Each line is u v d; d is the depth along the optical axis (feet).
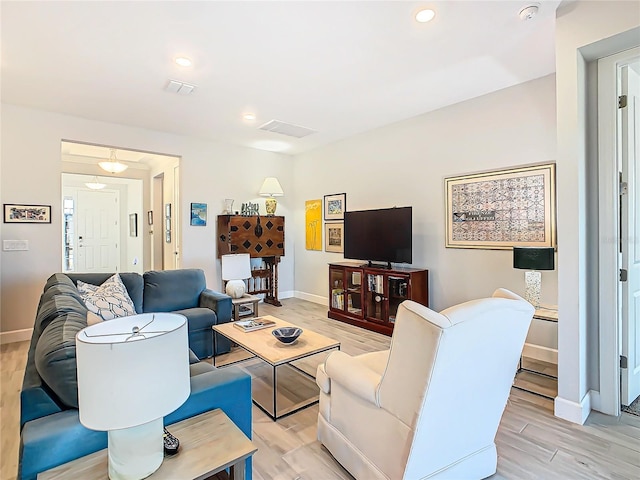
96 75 10.01
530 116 10.68
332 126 15.23
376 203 15.72
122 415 3.12
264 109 12.97
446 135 12.90
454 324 4.25
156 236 22.48
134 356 3.17
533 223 10.66
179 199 17.26
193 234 17.17
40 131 13.00
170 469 3.64
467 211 12.31
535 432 7.04
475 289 12.15
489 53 8.94
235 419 5.19
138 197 24.32
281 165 20.51
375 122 14.70
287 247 20.86
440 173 13.14
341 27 7.65
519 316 5.06
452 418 4.83
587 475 5.78
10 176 12.51
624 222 7.70
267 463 6.18
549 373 9.92
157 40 8.14
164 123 14.65
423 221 13.78
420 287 12.96
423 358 4.32
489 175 11.68
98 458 3.81
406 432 4.57
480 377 4.92
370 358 6.72
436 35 8.05
